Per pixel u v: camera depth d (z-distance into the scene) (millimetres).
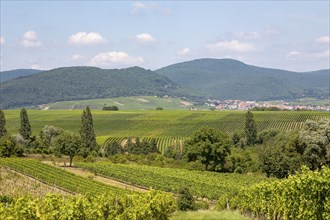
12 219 26656
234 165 99562
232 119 162125
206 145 96000
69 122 164625
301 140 67375
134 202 33438
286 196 29609
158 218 33875
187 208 47406
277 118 154375
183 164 98062
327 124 66750
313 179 26125
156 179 74250
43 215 27953
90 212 29641
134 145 126188
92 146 115875
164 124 161125
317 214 25891
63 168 82500
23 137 112750
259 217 35469
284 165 71688
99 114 184500
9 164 73688
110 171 78125
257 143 122688
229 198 46219
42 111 194875
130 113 186250
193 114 176125
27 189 56875
